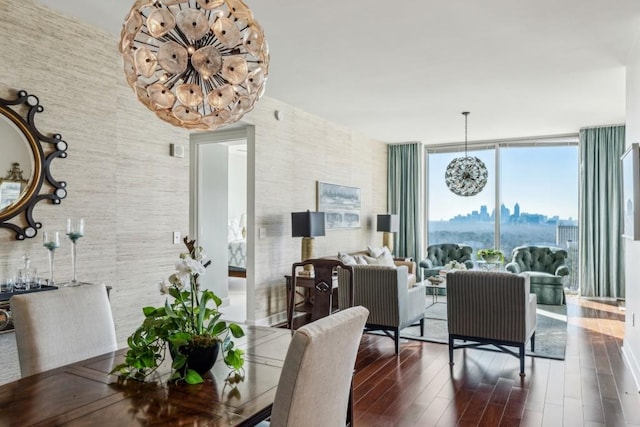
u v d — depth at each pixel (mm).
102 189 3457
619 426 2785
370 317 4363
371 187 8234
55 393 1546
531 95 5293
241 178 10125
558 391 3346
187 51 1923
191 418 1350
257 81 2146
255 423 1400
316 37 3617
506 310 3719
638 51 3523
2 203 2830
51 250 2863
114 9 3141
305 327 1293
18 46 2920
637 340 3545
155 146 3922
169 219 4039
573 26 3404
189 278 1735
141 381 1662
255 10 3143
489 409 3031
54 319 2023
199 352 1659
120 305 3582
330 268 2736
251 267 5188
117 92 3594
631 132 3891
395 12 3184
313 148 6363
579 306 6512
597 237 7188
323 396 1396
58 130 3154
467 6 3096
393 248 8672
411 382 3521
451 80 4742
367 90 5133
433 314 6117
